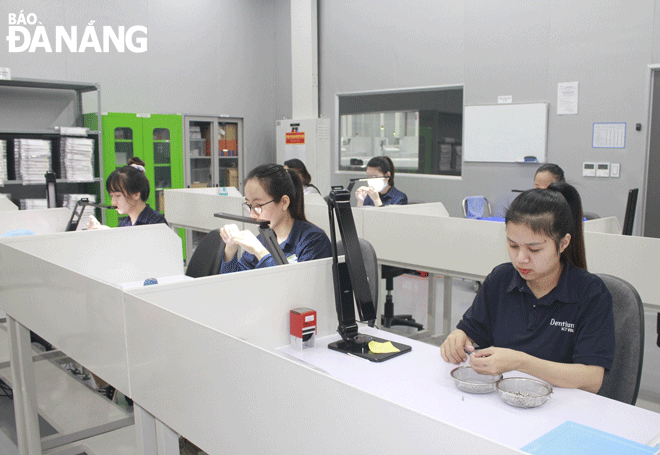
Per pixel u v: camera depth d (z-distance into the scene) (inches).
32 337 124.0
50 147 188.1
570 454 33.9
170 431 48.3
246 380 37.3
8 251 74.4
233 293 55.5
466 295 183.3
